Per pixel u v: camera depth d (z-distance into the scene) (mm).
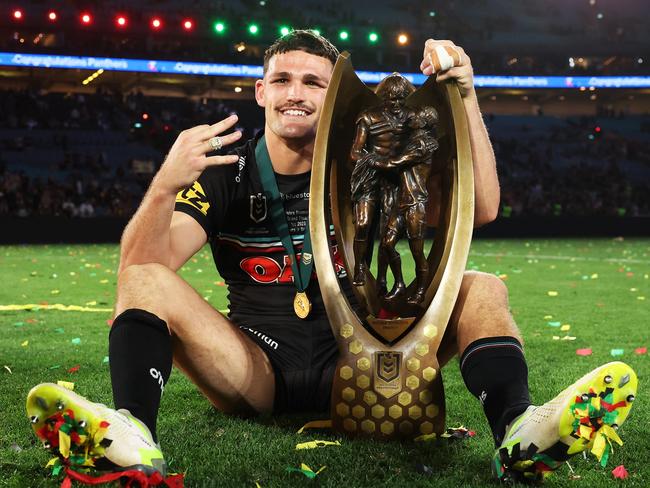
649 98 43562
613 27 45094
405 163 2256
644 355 4617
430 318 2268
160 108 34750
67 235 20797
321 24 38156
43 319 6250
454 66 2318
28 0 33500
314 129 2531
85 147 29938
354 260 2408
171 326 2258
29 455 2357
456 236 2270
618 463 2305
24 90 32094
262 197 2584
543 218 24766
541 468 1866
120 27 34500
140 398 1938
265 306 2592
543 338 5336
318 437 2486
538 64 41750
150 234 2264
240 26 35969
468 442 2486
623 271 11875
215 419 2781
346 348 2303
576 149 37688
